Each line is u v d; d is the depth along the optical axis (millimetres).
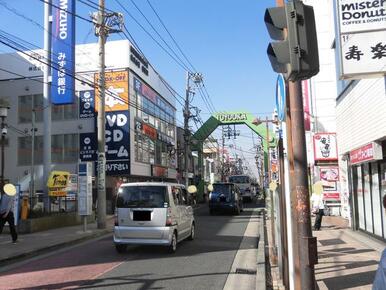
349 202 19906
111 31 23156
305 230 6043
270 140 46719
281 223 9555
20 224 20016
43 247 15656
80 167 20891
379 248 13664
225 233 20438
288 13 5496
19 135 40938
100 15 22828
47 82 26547
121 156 38469
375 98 13680
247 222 26344
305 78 5707
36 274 11312
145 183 14789
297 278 6941
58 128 39906
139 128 41562
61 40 28359
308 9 5512
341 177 25547
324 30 27578
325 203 27250
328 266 11016
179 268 11914
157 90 48875
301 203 6086
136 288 9602
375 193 15906
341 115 19469
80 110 39500
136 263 12672
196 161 71312
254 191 71500
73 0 28250
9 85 41469
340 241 15453
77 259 13578
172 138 55844
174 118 57312
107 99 38938
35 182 40250
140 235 14344
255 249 15430
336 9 9867
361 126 15695
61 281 10375
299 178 6141
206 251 14969
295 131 6211
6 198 16625
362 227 18031
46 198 23922
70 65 28312
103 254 14461
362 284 9125
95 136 39125
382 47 9586
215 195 33656
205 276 10906
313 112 28078
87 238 19281
